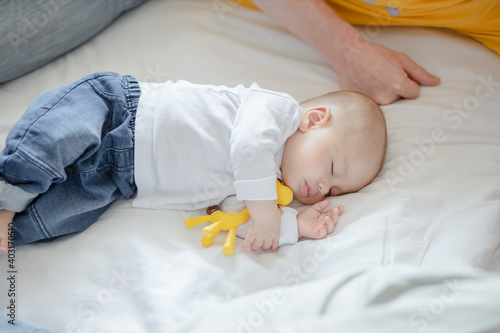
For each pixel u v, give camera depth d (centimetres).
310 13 132
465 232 104
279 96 117
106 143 111
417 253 101
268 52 143
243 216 110
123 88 117
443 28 146
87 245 106
